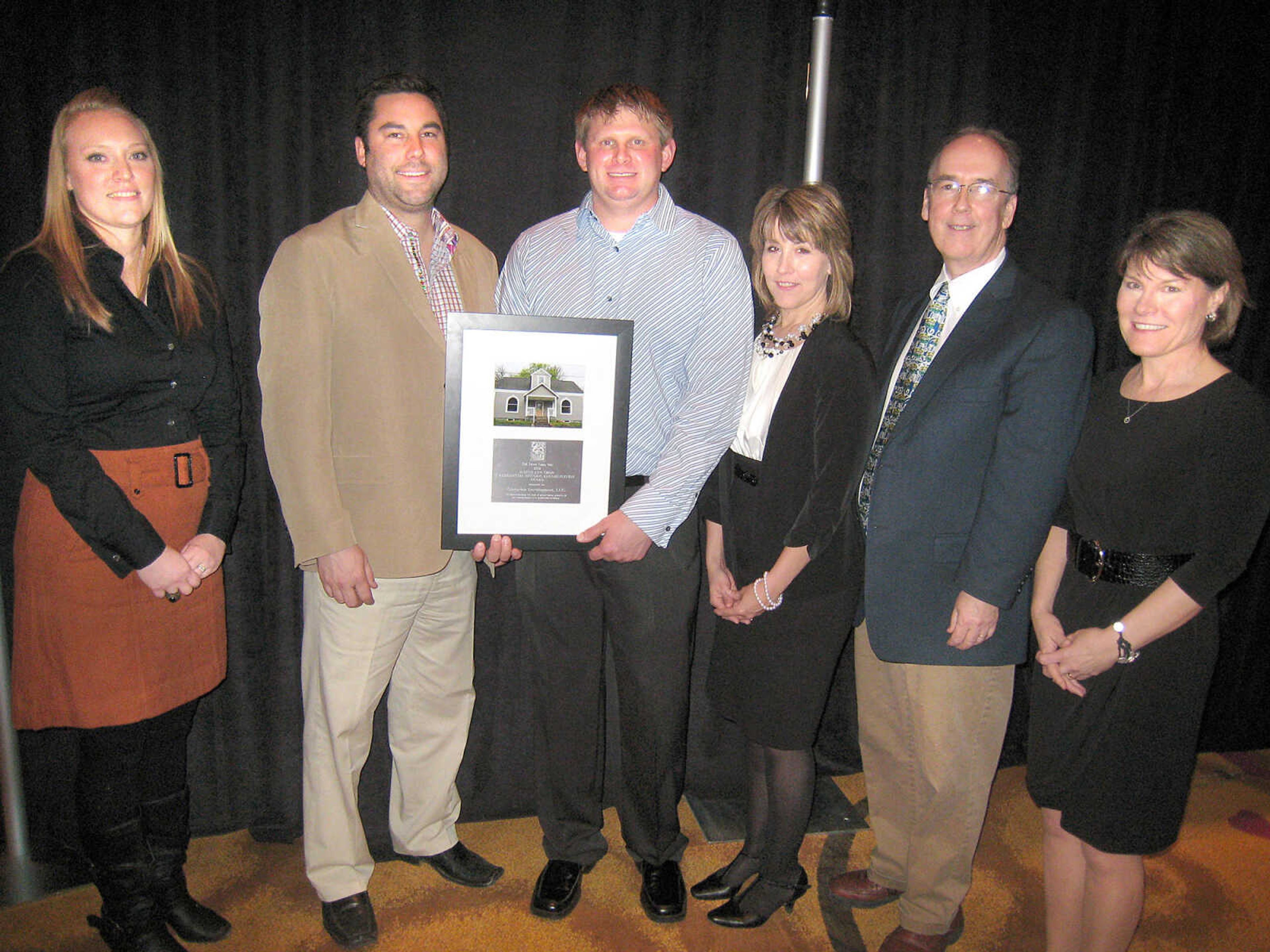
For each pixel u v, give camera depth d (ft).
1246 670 8.70
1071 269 7.61
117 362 4.70
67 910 5.90
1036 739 4.97
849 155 7.01
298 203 6.07
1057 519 4.99
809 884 6.40
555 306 5.57
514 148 6.37
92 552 4.77
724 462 5.74
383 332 5.13
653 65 6.49
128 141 4.69
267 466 6.33
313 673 5.62
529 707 7.20
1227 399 4.23
